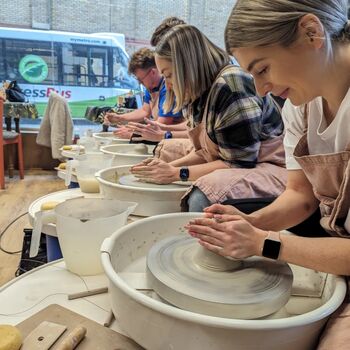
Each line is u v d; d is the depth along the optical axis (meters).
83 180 1.59
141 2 5.53
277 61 0.72
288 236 0.76
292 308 0.78
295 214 0.95
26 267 1.77
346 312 0.68
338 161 0.78
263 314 0.67
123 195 1.32
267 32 0.69
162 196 1.29
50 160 4.97
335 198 0.85
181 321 0.56
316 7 0.69
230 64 1.40
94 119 4.14
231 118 1.30
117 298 0.66
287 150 0.98
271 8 0.68
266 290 0.70
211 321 0.55
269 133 1.41
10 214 3.19
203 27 5.72
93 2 5.40
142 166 1.43
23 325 0.69
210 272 0.75
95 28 5.54
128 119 3.12
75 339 0.64
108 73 5.39
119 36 5.34
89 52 5.25
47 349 0.62
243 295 0.67
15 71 5.09
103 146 2.30
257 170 1.33
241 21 0.71
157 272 0.74
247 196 1.25
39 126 4.93
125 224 1.00
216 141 1.43
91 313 0.76
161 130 2.35
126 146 2.38
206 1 5.64
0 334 0.61
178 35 1.39
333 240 0.72
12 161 4.53
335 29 0.72
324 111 0.83
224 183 1.24
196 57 1.38
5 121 4.58
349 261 0.69
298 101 0.79
